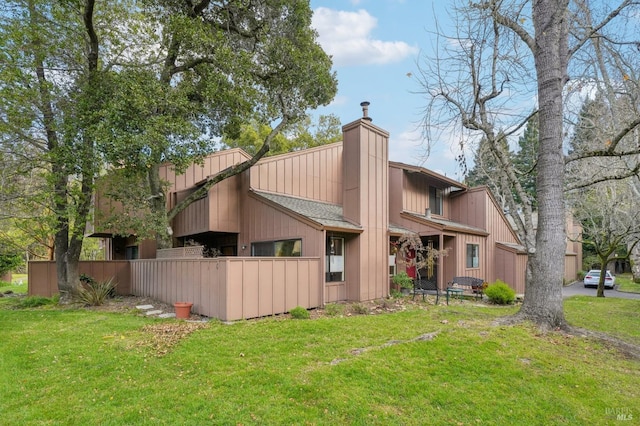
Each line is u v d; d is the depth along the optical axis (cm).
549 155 674
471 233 1492
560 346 549
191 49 1045
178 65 1202
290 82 1152
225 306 750
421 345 533
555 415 359
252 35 1179
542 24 686
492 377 433
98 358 516
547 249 661
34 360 514
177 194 1392
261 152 1180
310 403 373
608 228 1464
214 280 795
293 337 614
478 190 1670
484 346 527
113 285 1204
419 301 1090
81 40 979
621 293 1780
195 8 1080
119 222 1059
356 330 666
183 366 478
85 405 376
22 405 381
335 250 1071
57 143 931
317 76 1171
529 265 686
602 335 624
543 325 638
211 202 1168
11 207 946
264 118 1172
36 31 857
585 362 495
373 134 1159
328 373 436
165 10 1057
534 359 489
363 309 905
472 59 766
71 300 1059
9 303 1123
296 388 401
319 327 681
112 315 851
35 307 1023
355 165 1110
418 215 1455
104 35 1038
